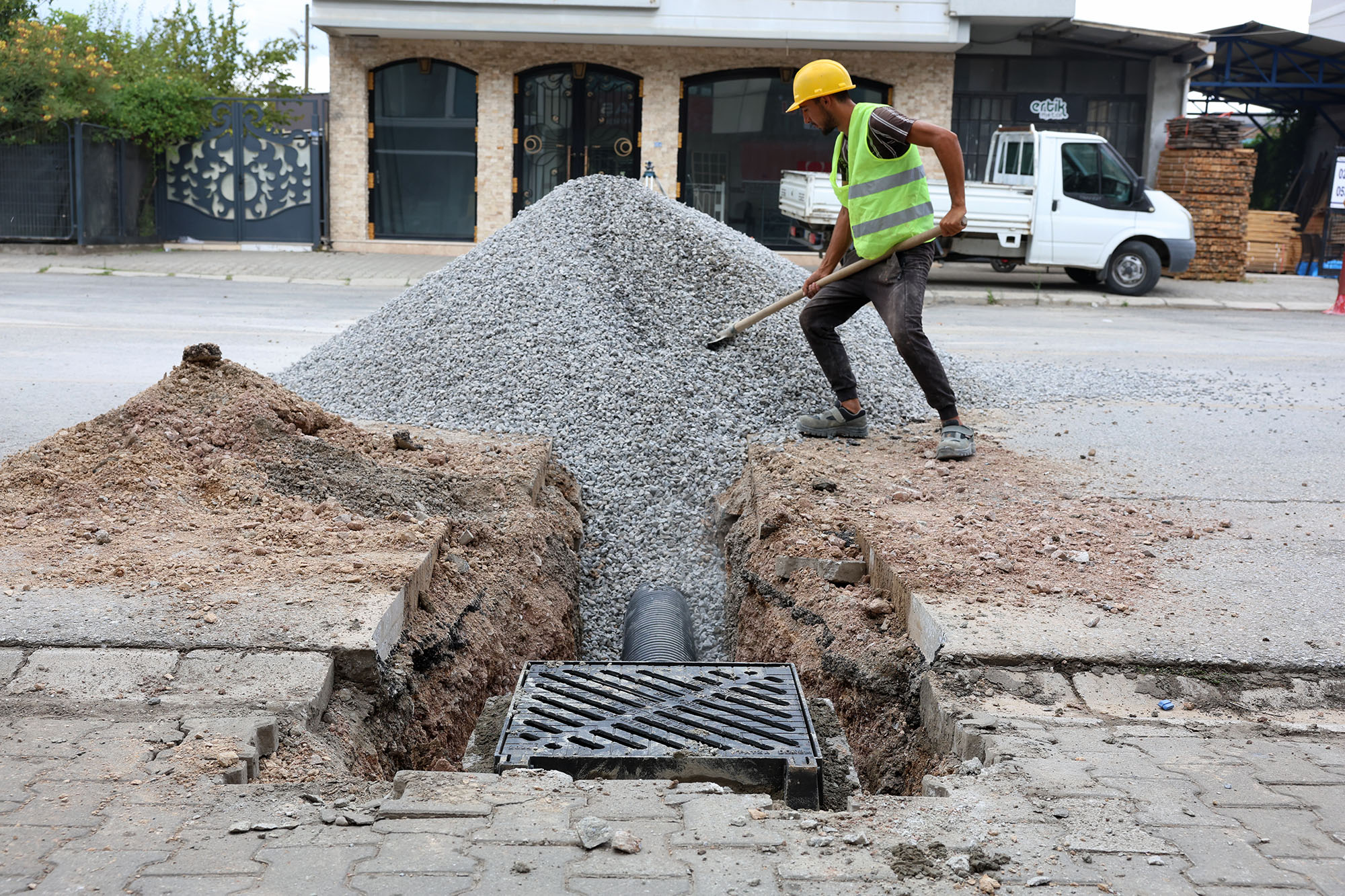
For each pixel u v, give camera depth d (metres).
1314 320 15.80
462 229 22.03
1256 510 5.22
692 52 21.16
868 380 7.23
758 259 8.34
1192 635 3.54
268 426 5.02
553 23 20.03
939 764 3.08
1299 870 2.23
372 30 20.28
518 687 3.35
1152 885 2.17
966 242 17.75
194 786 2.52
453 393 6.74
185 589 3.59
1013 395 8.31
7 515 4.26
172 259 19.78
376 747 3.14
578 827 2.36
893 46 20.50
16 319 12.09
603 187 8.53
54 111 19.19
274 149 21.62
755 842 2.33
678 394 6.68
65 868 2.16
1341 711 3.18
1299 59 25.78
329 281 17.58
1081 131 22.06
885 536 4.44
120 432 4.92
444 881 2.14
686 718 3.13
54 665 3.06
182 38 25.69
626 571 5.55
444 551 4.30
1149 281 17.78
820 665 3.95
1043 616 3.67
